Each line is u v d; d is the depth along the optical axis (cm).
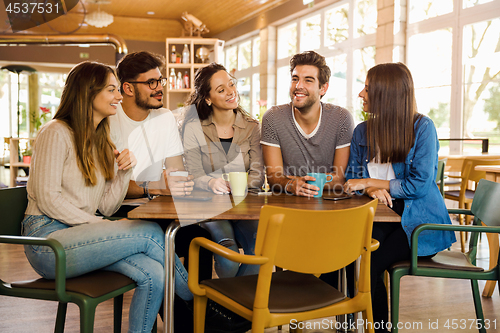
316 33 722
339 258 125
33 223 152
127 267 145
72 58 948
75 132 158
